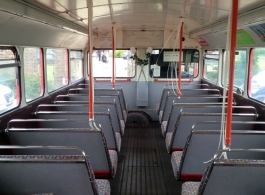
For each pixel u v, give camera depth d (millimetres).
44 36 4762
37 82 5012
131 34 8125
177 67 8297
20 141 3307
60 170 2346
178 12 4348
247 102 5023
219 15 4102
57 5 3324
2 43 3492
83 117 3947
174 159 3861
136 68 8367
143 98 8422
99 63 8383
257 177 2334
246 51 5141
